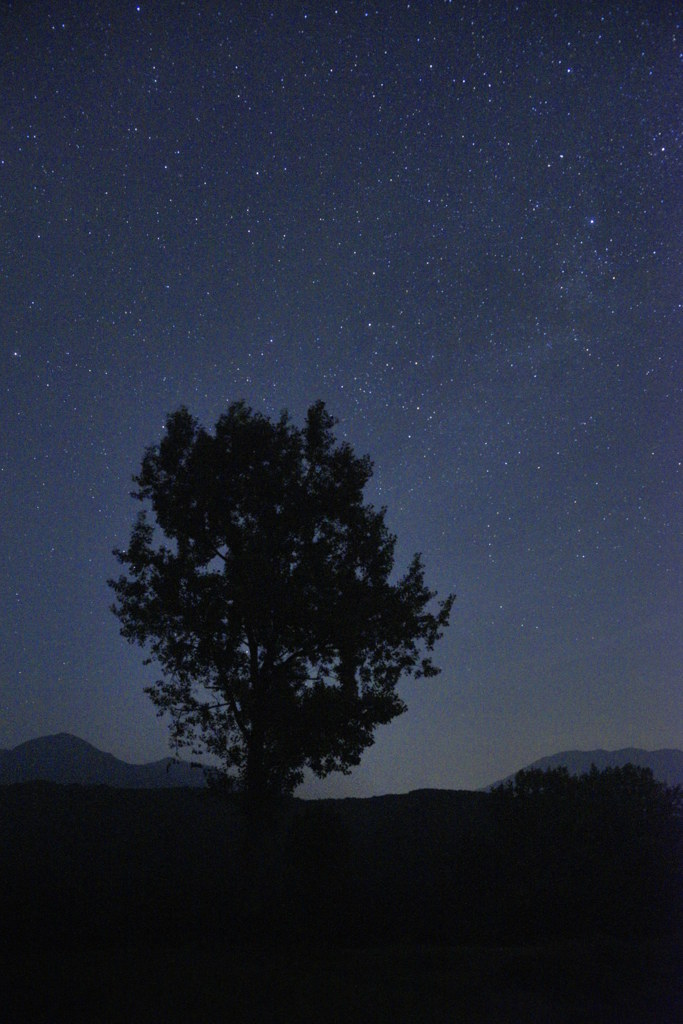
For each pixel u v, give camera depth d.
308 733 16.66
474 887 14.54
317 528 18.23
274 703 16.98
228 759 17.34
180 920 13.24
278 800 17.19
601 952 10.05
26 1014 7.78
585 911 13.23
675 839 14.59
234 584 17.12
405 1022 7.79
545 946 11.15
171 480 18.64
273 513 18.16
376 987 9.12
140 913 13.41
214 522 18.25
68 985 8.86
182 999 8.48
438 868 17.20
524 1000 8.58
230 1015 7.93
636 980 9.19
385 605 17.66
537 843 14.78
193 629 17.20
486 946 12.35
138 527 18.27
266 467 18.44
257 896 14.62
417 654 18.08
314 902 13.27
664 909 13.02
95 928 12.35
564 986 9.02
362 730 17.20
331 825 14.20
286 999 8.58
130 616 17.77
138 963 10.24
